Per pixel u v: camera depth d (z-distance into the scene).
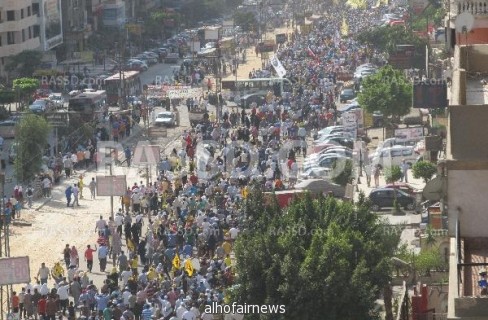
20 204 147.25
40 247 131.00
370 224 88.75
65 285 105.44
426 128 155.25
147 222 134.88
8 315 101.94
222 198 135.88
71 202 150.25
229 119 196.38
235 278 90.12
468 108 45.12
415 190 131.62
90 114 194.25
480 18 85.12
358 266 80.19
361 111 178.25
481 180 45.22
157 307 99.31
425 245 96.25
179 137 193.00
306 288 80.31
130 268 112.94
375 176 142.88
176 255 111.75
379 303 88.38
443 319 74.62
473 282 44.81
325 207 88.88
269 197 104.06
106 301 101.62
